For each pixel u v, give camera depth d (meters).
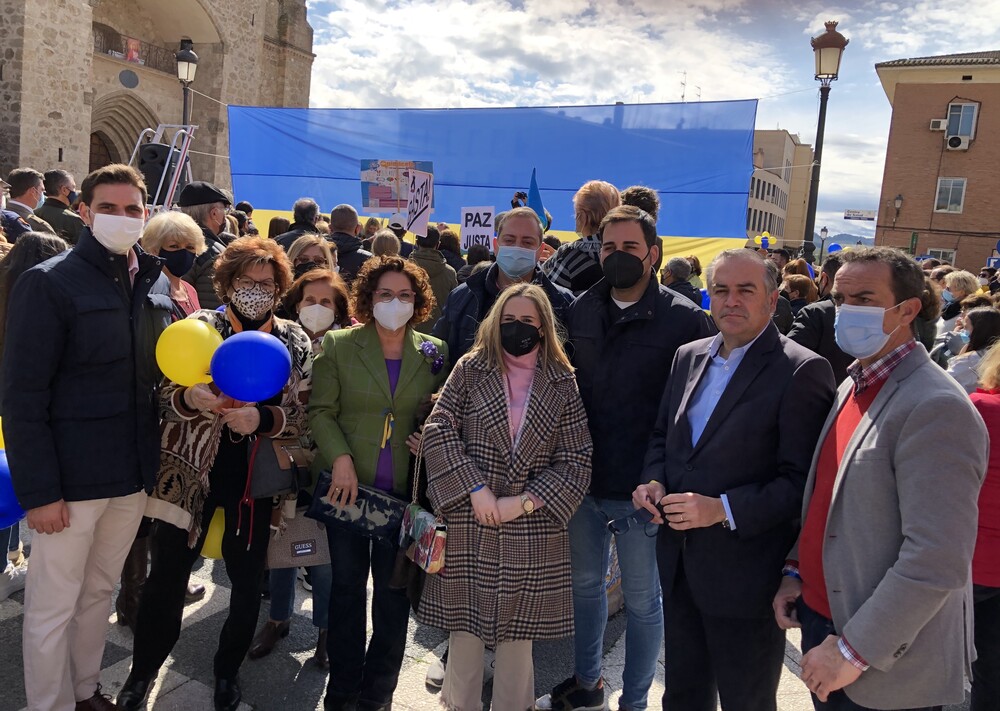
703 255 7.43
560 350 2.71
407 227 7.77
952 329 5.18
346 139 8.78
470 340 3.21
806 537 2.04
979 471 1.71
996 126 25.81
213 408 2.58
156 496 2.69
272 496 2.83
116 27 20.66
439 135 8.38
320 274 3.51
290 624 3.61
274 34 24.61
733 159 7.27
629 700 2.98
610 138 7.70
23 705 2.83
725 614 2.22
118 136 21.45
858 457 1.85
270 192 9.18
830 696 1.94
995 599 2.59
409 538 2.66
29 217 5.05
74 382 2.46
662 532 2.41
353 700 2.88
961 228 26.48
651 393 2.82
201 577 4.08
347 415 2.92
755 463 2.22
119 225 2.46
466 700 2.75
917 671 1.78
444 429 2.62
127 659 3.22
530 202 6.87
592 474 2.81
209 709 2.90
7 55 16.45
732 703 2.27
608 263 2.75
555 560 2.62
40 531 2.40
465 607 2.60
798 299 6.36
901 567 1.70
